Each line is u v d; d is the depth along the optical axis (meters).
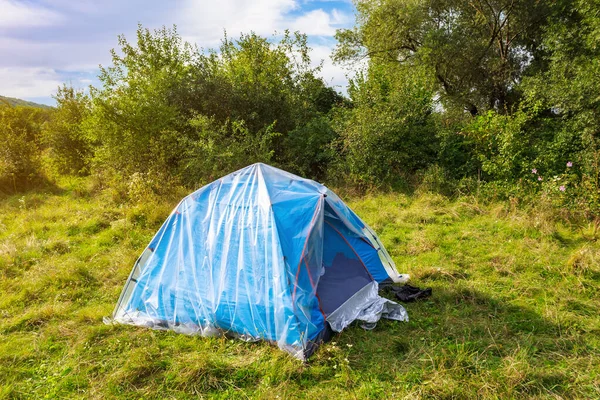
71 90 15.72
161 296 5.22
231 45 14.04
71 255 7.57
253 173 5.47
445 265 6.57
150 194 10.49
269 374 4.07
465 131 11.33
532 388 3.77
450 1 17.36
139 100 12.05
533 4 16.09
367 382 3.96
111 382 4.08
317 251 4.92
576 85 9.66
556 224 7.96
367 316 4.93
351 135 11.39
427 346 4.48
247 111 13.20
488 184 9.97
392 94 11.62
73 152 15.37
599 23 9.85
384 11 17.36
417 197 10.39
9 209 11.39
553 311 5.08
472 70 17.66
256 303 4.64
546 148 10.47
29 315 5.44
